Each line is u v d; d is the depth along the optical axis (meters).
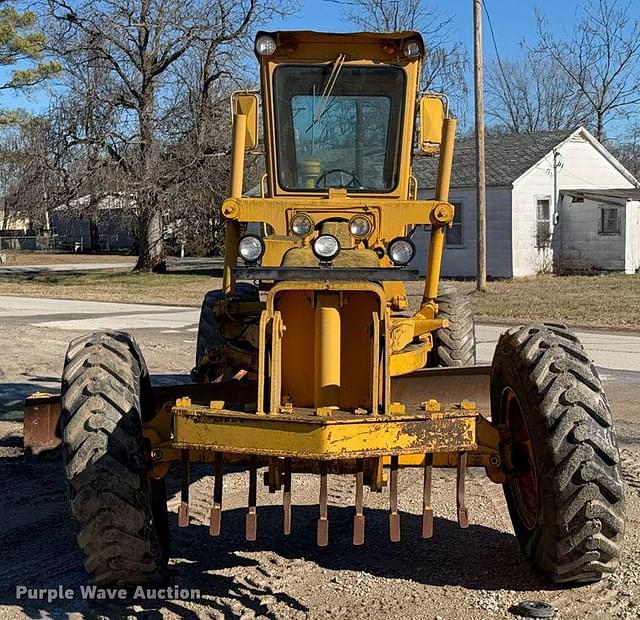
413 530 5.74
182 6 32.56
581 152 31.12
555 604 4.55
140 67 32.78
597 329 16.09
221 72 33.06
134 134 32.94
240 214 5.62
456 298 8.23
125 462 4.42
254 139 6.10
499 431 4.88
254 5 32.81
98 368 4.71
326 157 5.95
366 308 4.67
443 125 5.96
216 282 31.59
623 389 10.17
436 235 5.86
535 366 4.61
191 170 32.19
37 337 15.61
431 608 4.54
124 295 26.61
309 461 4.54
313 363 4.68
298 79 5.91
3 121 35.56
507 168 29.78
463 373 6.84
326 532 4.30
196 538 5.62
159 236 37.47
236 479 6.95
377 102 5.92
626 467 6.95
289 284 4.53
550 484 4.42
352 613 4.50
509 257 29.20
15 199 35.12
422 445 4.29
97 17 32.06
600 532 4.40
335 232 5.36
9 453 7.77
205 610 4.57
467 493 6.48
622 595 4.62
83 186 32.34
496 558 5.23
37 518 6.12
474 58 22.42
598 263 29.95
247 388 5.96
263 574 5.03
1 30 32.75
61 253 64.12
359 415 4.30
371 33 5.78
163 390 5.90
